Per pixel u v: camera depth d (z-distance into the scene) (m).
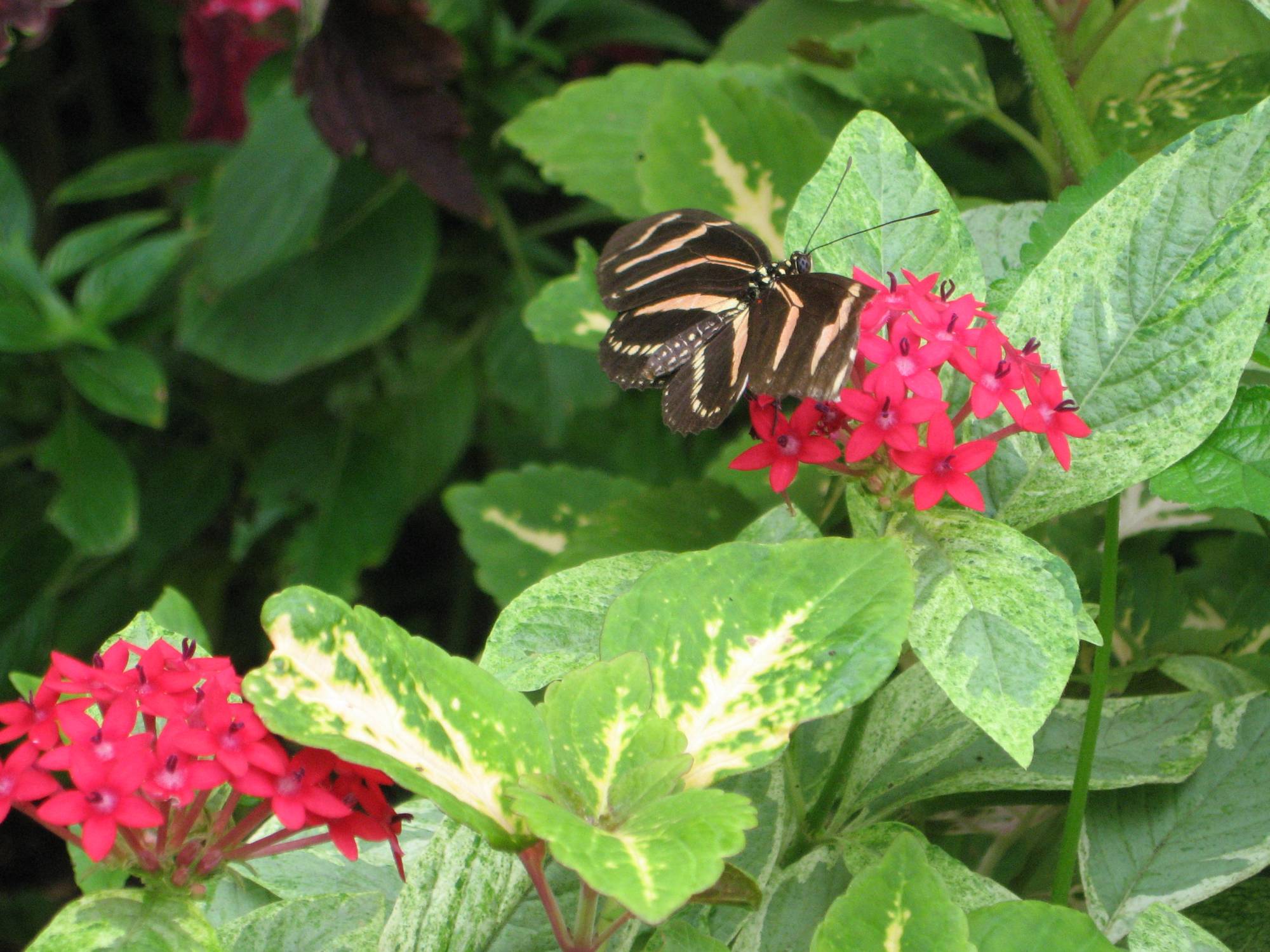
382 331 0.97
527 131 0.84
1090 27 0.77
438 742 0.63
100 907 0.63
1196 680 0.72
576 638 0.67
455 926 0.66
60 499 0.92
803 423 0.68
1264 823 0.68
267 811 0.64
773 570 0.65
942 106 0.79
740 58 0.86
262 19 0.92
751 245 0.70
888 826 0.68
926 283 0.68
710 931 0.67
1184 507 0.75
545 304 0.78
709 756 0.64
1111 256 0.67
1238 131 0.67
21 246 0.92
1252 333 0.66
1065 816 0.71
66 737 0.65
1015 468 0.68
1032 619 0.65
